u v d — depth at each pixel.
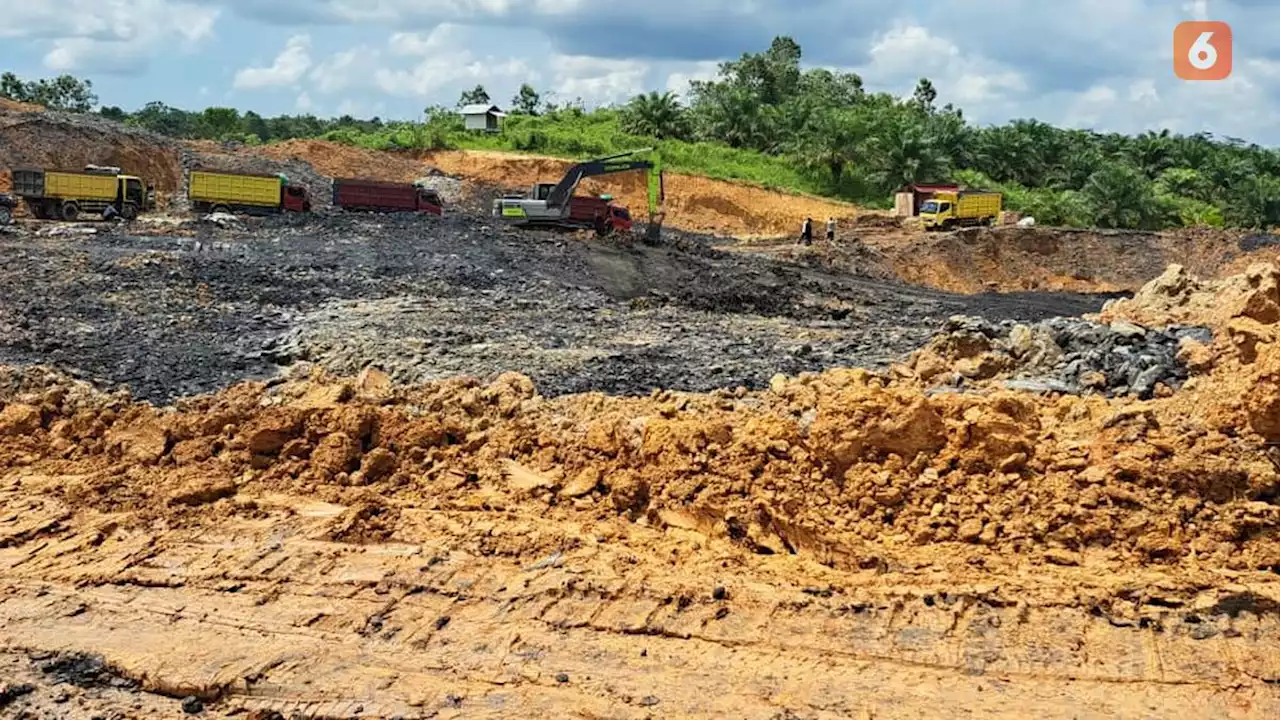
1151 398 13.33
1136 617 9.73
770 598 10.41
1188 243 47.84
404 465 13.73
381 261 29.70
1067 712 8.62
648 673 9.44
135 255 28.05
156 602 10.91
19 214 38.50
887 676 9.27
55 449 14.71
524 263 30.95
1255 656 9.16
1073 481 11.28
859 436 11.91
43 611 10.76
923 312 29.73
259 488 13.50
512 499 12.91
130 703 9.40
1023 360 15.21
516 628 10.19
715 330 22.88
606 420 14.17
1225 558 10.48
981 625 9.81
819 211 56.41
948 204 49.06
